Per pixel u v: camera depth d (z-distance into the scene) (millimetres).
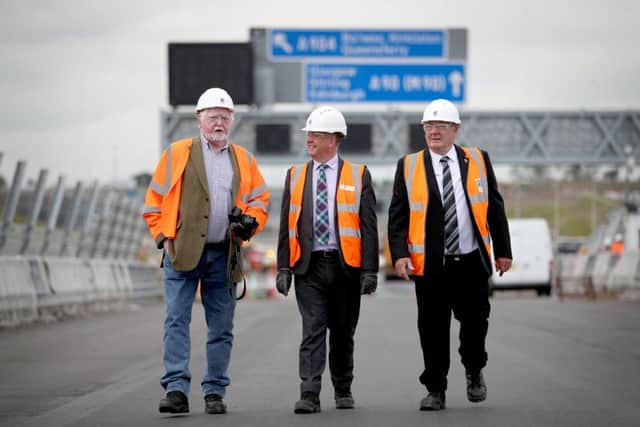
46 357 23469
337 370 15914
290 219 15852
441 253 15383
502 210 15664
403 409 15656
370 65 77812
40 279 35812
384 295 64125
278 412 15445
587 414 14938
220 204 15477
